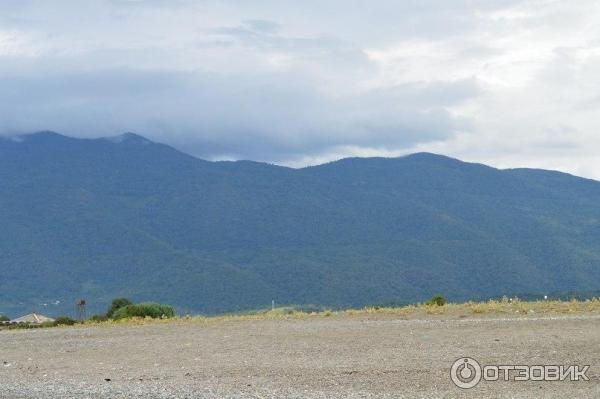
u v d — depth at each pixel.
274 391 14.55
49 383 16.80
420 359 17.27
